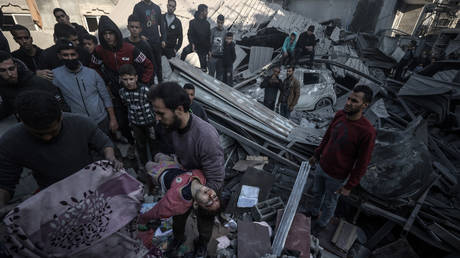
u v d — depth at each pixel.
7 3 6.59
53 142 1.37
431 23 22.16
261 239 2.31
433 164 4.15
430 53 11.35
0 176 1.29
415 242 3.40
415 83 6.61
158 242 2.13
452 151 4.76
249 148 4.18
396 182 2.91
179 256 1.99
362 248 3.07
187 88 2.72
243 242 2.25
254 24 10.12
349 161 2.40
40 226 1.03
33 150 1.34
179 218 1.80
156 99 1.28
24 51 3.27
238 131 4.34
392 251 2.97
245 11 10.35
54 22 7.45
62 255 1.09
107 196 1.21
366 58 11.45
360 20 15.22
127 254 1.33
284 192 3.57
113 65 3.04
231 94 4.75
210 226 1.82
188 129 1.44
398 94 6.89
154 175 1.67
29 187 2.48
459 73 6.18
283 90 5.50
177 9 8.16
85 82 2.56
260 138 4.38
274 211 2.79
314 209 3.06
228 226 2.56
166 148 2.87
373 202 3.23
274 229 2.59
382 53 11.17
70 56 2.36
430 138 4.91
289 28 10.59
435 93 5.70
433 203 3.34
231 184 3.61
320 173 2.71
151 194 2.73
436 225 2.95
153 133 2.94
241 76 8.44
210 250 2.17
